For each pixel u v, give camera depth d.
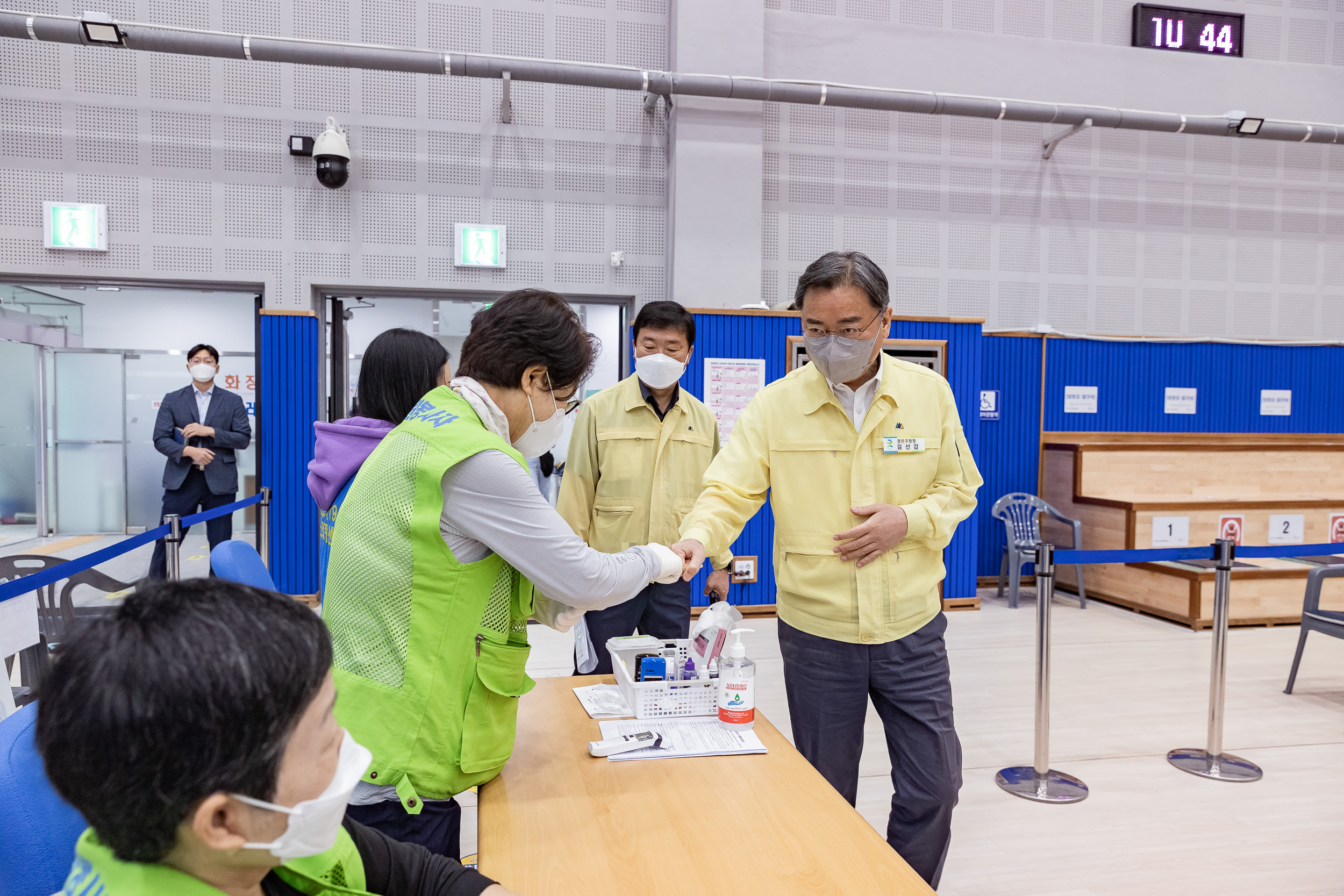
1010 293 6.24
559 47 5.43
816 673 1.78
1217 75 6.37
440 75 5.14
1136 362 6.41
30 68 4.87
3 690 1.71
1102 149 6.33
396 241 5.31
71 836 0.83
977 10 6.07
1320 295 6.76
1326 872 2.27
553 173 5.48
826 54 5.79
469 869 0.97
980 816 2.59
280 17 5.11
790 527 1.81
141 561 6.05
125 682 0.52
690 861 1.05
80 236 4.91
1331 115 6.59
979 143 6.11
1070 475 5.91
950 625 5.01
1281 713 3.52
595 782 1.28
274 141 5.15
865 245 5.96
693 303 5.45
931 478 1.81
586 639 2.57
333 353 5.51
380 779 1.15
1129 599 5.43
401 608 1.16
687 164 5.40
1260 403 6.63
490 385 1.24
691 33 5.34
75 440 6.44
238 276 5.14
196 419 4.99
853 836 1.12
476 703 1.20
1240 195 6.58
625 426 2.73
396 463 1.17
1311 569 3.78
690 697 1.56
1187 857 2.34
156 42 4.57
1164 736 3.26
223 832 0.58
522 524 1.15
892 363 1.82
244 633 0.56
